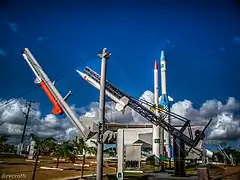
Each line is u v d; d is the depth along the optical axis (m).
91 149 65.62
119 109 42.94
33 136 55.25
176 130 41.34
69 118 53.94
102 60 24.84
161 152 73.88
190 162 64.75
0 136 68.81
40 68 56.72
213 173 38.91
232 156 92.25
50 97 56.22
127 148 46.75
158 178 35.12
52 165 51.94
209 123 41.34
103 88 23.97
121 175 27.61
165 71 87.94
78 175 35.56
